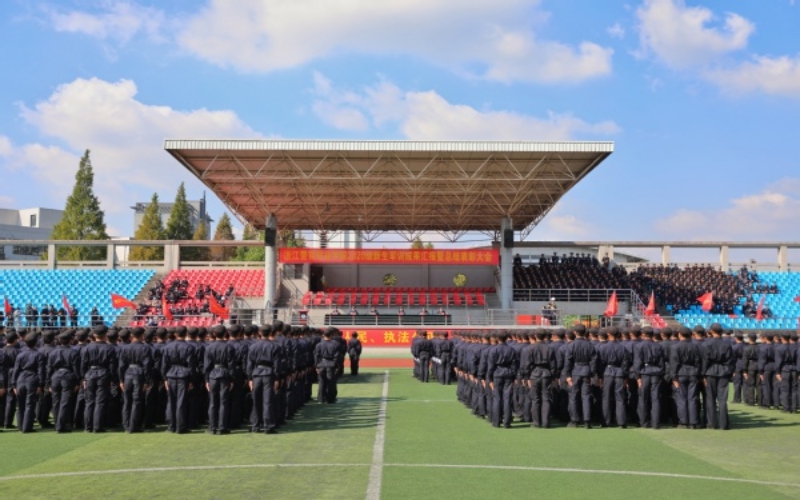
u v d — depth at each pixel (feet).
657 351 44.47
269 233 138.62
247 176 120.98
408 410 52.90
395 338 121.80
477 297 146.72
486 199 141.28
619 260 204.85
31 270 148.25
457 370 57.47
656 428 43.83
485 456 34.68
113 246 154.51
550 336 47.14
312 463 32.91
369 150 108.58
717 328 45.83
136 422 42.60
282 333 51.75
